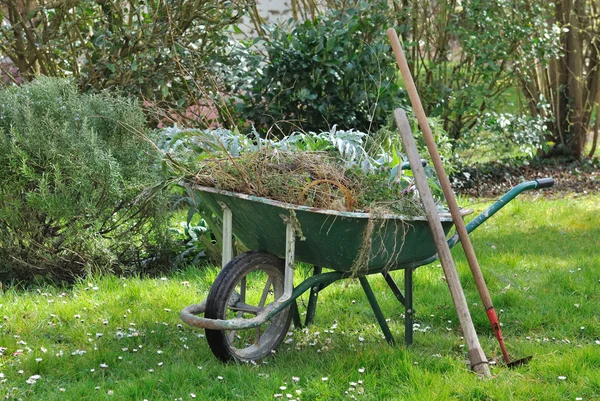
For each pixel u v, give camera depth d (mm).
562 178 10188
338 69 8016
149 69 7816
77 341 4422
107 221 5770
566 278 5773
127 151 5688
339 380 3736
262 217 3961
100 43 7641
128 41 7738
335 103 8086
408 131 4129
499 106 10344
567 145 11109
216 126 8203
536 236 7281
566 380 3838
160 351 4141
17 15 7789
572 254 6566
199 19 7984
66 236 5430
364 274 4180
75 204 5402
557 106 10977
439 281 5785
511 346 4457
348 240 3881
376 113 8055
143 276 5773
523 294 5449
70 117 5637
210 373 3875
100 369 3928
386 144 5035
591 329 4789
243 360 4059
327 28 8023
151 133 5840
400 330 4766
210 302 3881
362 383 3709
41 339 4367
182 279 5715
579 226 7723
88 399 3516
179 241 6434
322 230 3852
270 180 3900
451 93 9570
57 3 7578
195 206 5668
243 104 8078
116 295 5199
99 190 5477
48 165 5426
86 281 5430
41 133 5387
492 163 10602
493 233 7430
